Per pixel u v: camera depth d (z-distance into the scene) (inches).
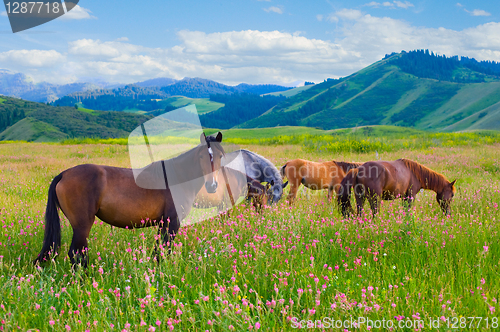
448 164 554.9
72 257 160.1
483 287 139.9
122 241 194.2
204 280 150.8
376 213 262.8
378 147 810.2
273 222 225.5
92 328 108.5
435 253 179.2
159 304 119.6
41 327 113.3
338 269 155.4
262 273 151.3
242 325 107.5
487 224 222.2
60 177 166.7
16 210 261.0
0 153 815.7
